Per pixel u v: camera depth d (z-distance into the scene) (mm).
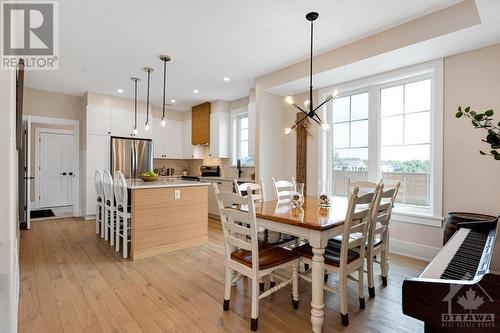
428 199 3174
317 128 4207
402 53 2855
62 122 5375
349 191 3133
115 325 1848
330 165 4137
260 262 1876
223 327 1836
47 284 2457
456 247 1369
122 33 2926
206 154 6617
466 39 2539
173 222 3469
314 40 3078
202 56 3545
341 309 1864
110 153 5465
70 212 6078
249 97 5129
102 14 2551
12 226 1357
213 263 3029
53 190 6793
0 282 1170
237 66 3900
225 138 5953
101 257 3189
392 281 2539
